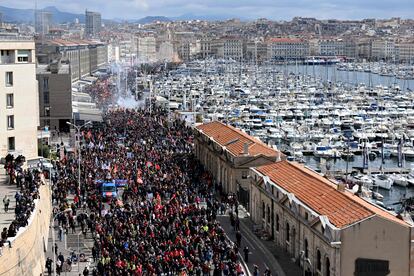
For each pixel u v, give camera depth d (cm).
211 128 13950
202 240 8119
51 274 7312
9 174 9669
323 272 7206
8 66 11712
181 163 13325
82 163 12238
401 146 16425
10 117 11838
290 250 8331
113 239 7975
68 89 18075
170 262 7181
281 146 18225
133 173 11638
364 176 14250
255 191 9831
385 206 11538
